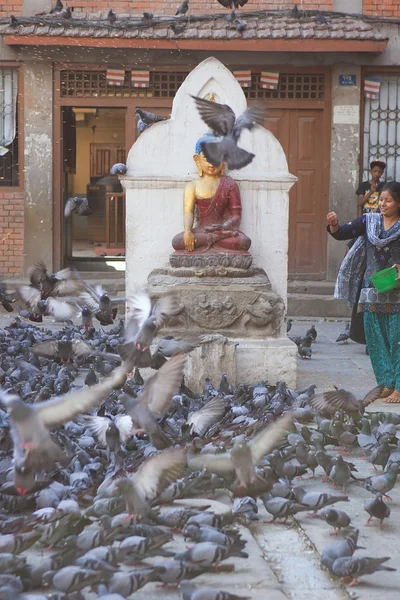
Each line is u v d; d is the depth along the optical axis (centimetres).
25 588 467
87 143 2852
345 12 1755
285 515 586
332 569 502
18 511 600
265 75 1752
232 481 613
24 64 1762
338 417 821
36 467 430
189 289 1022
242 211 1081
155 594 497
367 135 1802
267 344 1028
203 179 1062
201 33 1656
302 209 1805
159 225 1077
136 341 577
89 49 1738
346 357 1286
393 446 758
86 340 1220
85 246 2611
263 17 1728
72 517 534
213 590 449
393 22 1738
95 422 734
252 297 1029
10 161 1814
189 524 532
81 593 470
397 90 1789
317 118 1791
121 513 548
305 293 1755
